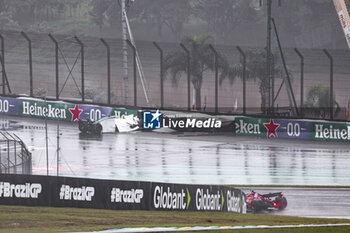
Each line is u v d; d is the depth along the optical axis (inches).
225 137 5831.7
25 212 2219.5
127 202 2568.9
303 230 2068.2
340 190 3823.8
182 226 2055.9
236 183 3914.9
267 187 3821.4
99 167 4264.3
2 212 2192.4
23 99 6195.9
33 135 5310.0
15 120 5974.4
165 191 2689.5
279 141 5713.6
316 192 3745.1
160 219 2277.3
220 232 1921.8
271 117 5895.7
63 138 5319.9
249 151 5152.6
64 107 6072.8
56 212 2273.6
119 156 4722.0
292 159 4847.4
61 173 3986.2
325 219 2696.9
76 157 4591.5
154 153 4916.3
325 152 5211.6
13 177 2373.3
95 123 5679.1
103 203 2513.5
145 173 4116.6
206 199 2935.5
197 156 4854.8
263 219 2532.0
